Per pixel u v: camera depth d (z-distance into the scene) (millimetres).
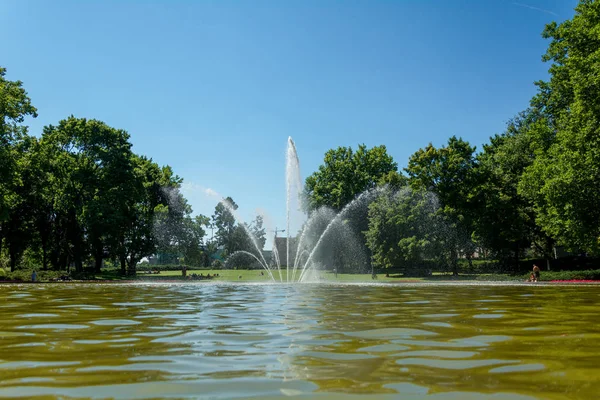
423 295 19031
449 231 51969
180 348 6695
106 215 54562
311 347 6688
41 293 22391
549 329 8547
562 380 4660
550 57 41156
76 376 5004
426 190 54625
